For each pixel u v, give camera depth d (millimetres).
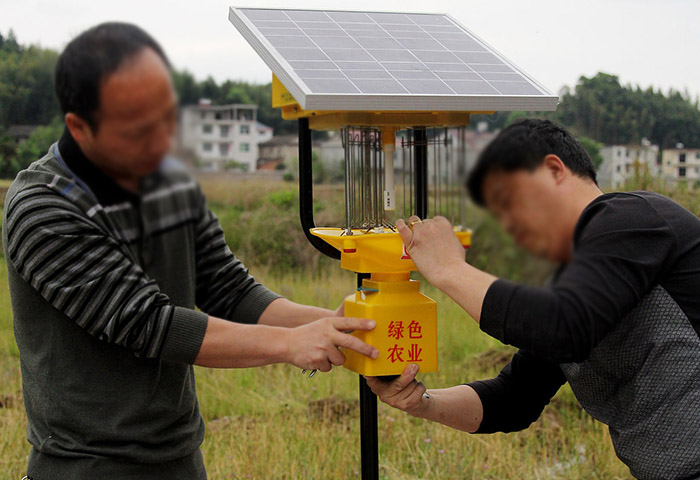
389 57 1687
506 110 1576
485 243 5973
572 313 1434
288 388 4473
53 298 1605
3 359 4762
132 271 1647
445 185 1794
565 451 3693
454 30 1937
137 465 1711
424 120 1662
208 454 3580
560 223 1641
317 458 3510
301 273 7637
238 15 1819
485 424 1979
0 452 3488
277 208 8570
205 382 4539
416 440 3664
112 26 1575
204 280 2037
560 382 2020
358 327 1619
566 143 1698
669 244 1506
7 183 7570
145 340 1616
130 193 1706
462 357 5109
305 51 1635
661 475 1576
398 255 1635
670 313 1525
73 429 1685
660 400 1556
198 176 1890
